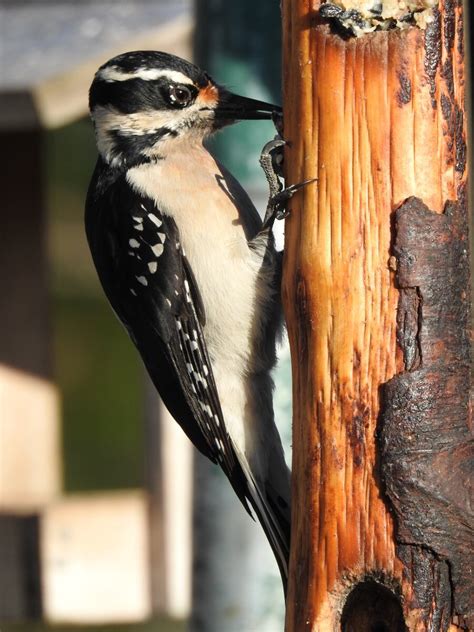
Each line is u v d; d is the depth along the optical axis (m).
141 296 9.96
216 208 9.72
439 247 7.54
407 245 7.50
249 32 11.56
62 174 17.64
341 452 7.60
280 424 11.18
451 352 7.57
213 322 9.73
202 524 11.67
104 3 13.32
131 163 10.02
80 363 18.33
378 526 7.52
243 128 11.43
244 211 9.80
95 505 13.38
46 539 13.19
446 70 7.59
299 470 7.79
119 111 9.98
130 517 13.48
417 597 7.47
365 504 7.55
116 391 18.36
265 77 11.56
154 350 10.09
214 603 11.56
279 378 11.17
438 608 7.48
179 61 9.93
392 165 7.53
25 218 12.73
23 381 12.92
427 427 7.49
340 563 7.59
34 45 12.64
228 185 9.85
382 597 7.63
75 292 18.14
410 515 7.46
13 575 13.14
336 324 7.61
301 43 7.71
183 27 12.51
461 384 7.59
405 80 7.52
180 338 9.87
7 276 12.77
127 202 9.91
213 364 9.85
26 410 12.97
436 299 7.53
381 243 7.55
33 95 11.79
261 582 11.55
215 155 11.41
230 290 9.59
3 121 12.02
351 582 7.61
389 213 7.55
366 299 7.57
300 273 7.73
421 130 7.54
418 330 7.52
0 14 13.36
